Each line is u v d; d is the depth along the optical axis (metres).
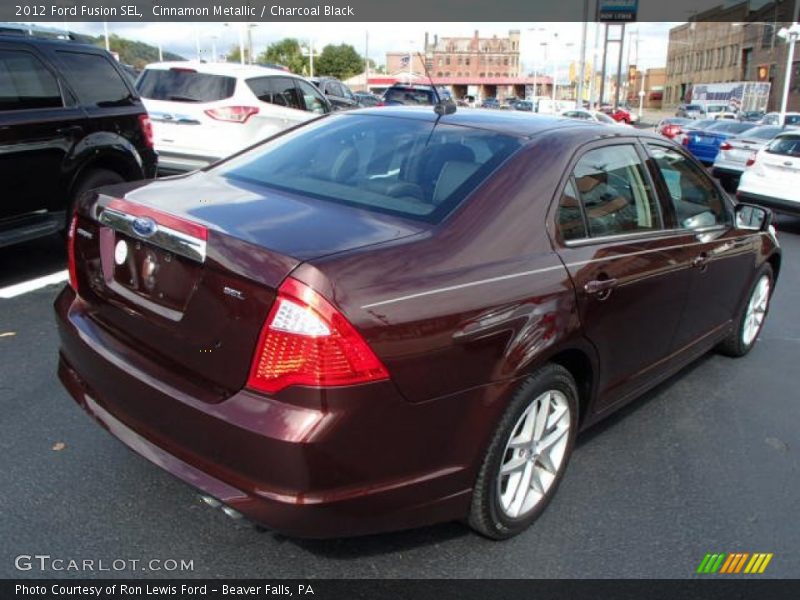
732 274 4.65
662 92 118.00
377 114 3.78
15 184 5.74
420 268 2.53
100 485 3.19
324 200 3.01
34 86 5.97
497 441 2.74
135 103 7.04
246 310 2.32
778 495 3.53
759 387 4.90
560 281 2.95
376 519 2.43
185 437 2.46
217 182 3.31
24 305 5.54
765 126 17.83
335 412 2.24
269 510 2.28
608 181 3.50
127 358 2.69
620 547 3.03
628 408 4.45
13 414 3.78
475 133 3.36
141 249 2.72
